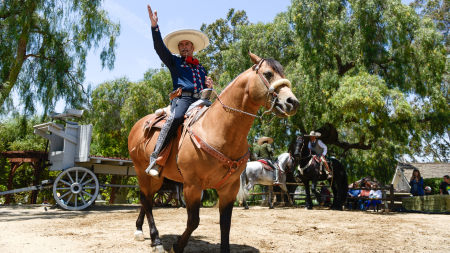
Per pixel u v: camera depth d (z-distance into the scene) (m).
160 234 4.72
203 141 3.12
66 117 9.88
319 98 12.38
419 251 3.85
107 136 20.98
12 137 21.08
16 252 3.46
